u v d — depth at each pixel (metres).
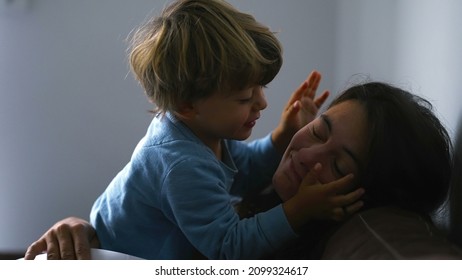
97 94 1.98
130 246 1.02
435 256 0.61
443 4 0.97
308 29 1.96
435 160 0.82
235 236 0.89
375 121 0.83
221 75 0.93
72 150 2.01
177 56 0.96
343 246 0.72
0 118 1.99
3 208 2.04
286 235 0.87
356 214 0.81
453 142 0.91
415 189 0.83
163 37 0.98
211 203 0.92
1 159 2.01
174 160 0.93
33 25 1.94
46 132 2.00
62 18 1.93
